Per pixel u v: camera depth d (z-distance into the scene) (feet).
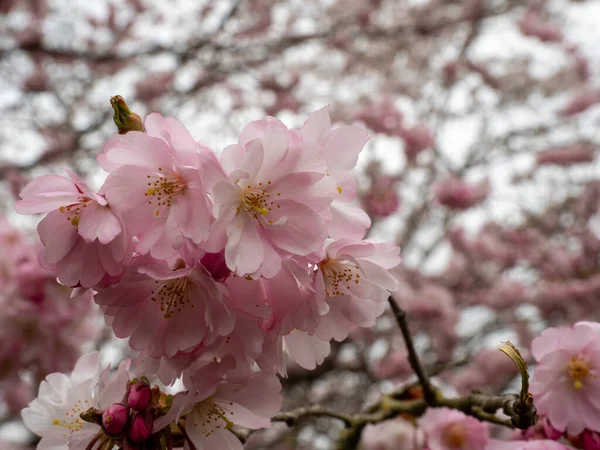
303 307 1.10
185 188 1.09
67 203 1.10
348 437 1.49
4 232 2.01
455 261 4.79
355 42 5.47
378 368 4.07
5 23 4.40
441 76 5.34
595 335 1.29
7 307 1.90
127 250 1.08
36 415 1.22
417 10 5.78
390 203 4.15
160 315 1.10
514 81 5.50
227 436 1.14
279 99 4.83
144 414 1.09
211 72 4.56
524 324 4.33
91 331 2.07
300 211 1.10
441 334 4.09
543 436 1.31
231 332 1.09
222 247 1.07
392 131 4.03
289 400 4.39
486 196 4.50
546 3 5.47
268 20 4.97
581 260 4.40
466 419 1.44
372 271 1.16
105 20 4.88
